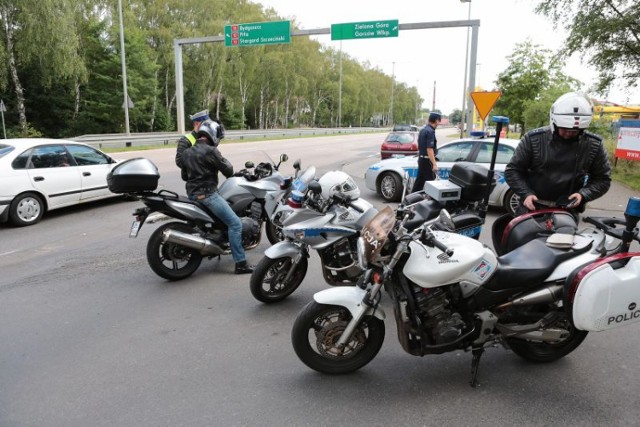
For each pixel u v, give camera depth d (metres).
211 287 5.39
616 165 15.52
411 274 3.07
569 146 3.91
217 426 2.94
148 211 5.33
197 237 5.49
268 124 69.38
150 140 28.25
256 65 57.00
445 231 3.48
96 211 9.57
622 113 25.56
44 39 29.23
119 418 3.04
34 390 3.37
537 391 3.29
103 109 41.22
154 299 5.05
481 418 2.99
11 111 37.47
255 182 6.28
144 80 42.94
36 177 8.48
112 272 5.92
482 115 10.48
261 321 4.50
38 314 4.67
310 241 4.46
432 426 2.92
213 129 5.45
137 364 3.71
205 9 49.66
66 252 6.80
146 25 47.69
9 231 8.05
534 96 23.58
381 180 10.93
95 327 4.38
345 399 3.22
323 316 3.47
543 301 3.18
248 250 6.34
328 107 87.94
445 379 3.46
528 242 3.61
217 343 4.05
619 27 14.93
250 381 3.46
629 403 3.14
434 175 9.10
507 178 4.19
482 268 3.14
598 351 3.85
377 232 3.08
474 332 3.25
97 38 41.03
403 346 3.22
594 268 2.90
